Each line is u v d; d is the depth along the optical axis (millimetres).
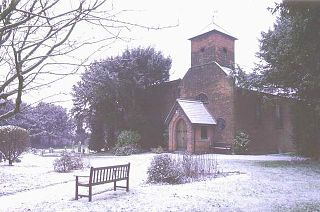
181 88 38875
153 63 38938
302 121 25703
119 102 39094
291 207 9508
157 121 40312
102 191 11930
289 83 22438
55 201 10523
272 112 37656
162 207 9523
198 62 37594
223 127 33875
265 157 28266
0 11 2510
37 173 18094
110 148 42219
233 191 12242
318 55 11859
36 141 44750
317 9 8305
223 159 25859
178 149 34594
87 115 40062
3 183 14500
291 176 16438
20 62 2551
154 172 14703
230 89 33594
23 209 9469
